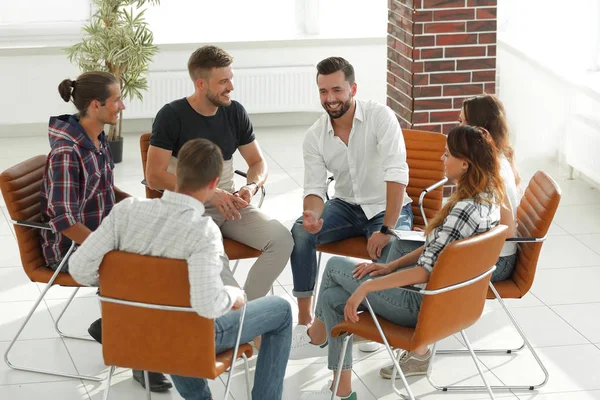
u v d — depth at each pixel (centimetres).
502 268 443
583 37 796
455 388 446
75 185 434
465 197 377
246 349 373
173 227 333
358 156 494
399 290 387
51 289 568
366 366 471
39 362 472
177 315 340
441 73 719
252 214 483
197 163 336
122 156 861
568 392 445
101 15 834
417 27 707
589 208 729
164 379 446
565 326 520
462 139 375
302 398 432
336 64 474
